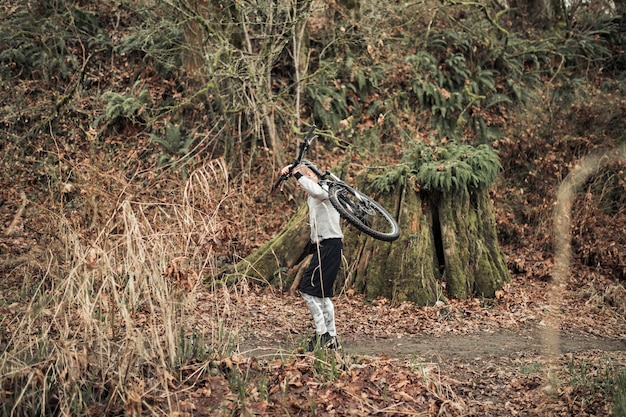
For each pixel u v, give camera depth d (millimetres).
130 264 4688
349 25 13180
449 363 6234
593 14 15656
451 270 9008
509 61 14250
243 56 11188
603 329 7953
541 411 4992
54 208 5500
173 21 12273
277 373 5129
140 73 12977
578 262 10664
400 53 13711
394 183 9281
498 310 8508
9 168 10500
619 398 4980
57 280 4828
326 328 6336
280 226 10977
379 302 8609
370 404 4777
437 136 12977
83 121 11922
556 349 5102
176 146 11781
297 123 12195
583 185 11523
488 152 9656
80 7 13461
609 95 13422
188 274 4746
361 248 9094
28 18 12711
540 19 15633
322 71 11633
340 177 9820
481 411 5012
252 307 7805
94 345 4883
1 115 11797
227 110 11633
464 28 13594
